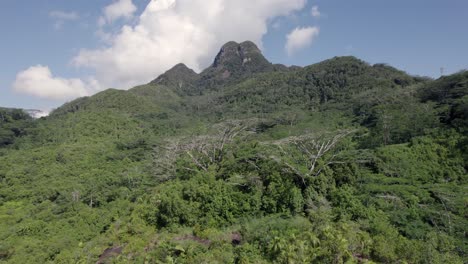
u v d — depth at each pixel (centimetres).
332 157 3350
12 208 5241
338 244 2070
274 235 2400
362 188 3070
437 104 5522
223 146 4584
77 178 5947
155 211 3369
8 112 10706
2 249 3569
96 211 4397
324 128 6069
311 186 3006
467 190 2962
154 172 5009
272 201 2962
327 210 2695
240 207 3031
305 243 2188
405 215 2594
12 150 8331
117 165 6562
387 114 5500
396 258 2089
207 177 3506
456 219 2519
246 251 2330
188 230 3014
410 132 4547
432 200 2833
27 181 6194
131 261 2725
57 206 4872
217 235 2719
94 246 3238
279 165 3222
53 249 3462
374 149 4100
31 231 4056
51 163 6838
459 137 3784
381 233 2338
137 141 7706
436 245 2172
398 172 3481
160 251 2627
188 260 2392
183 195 3356
